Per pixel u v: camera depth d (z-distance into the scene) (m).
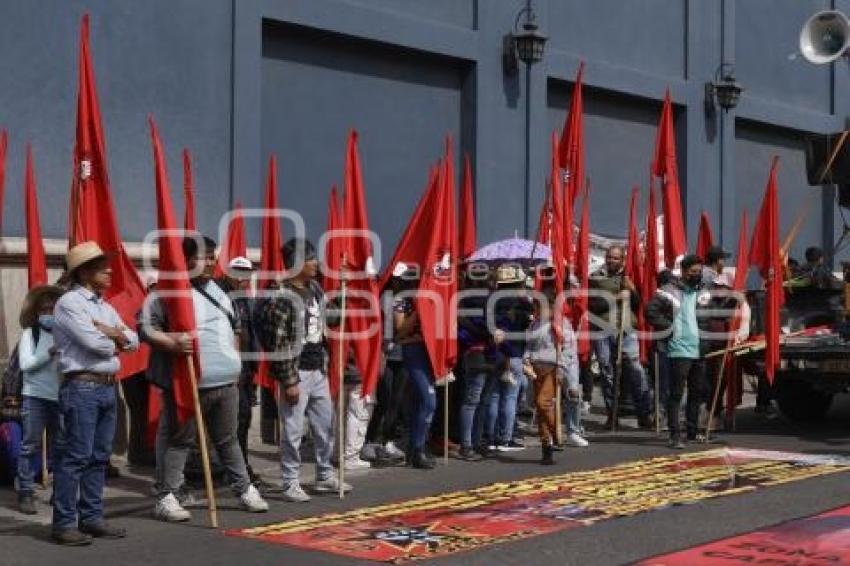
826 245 21.09
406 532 7.26
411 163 13.88
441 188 9.75
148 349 8.71
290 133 12.55
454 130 14.37
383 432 10.40
